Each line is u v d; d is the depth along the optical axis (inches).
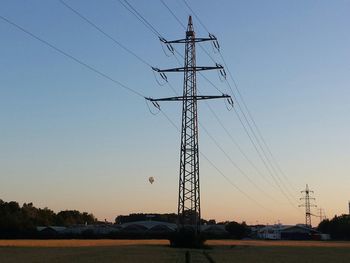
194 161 3314.5
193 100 3284.9
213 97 3216.0
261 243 6481.3
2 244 5167.3
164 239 6427.2
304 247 5433.1
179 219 3383.4
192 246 4069.9
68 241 6058.1
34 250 4025.6
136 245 5012.3
